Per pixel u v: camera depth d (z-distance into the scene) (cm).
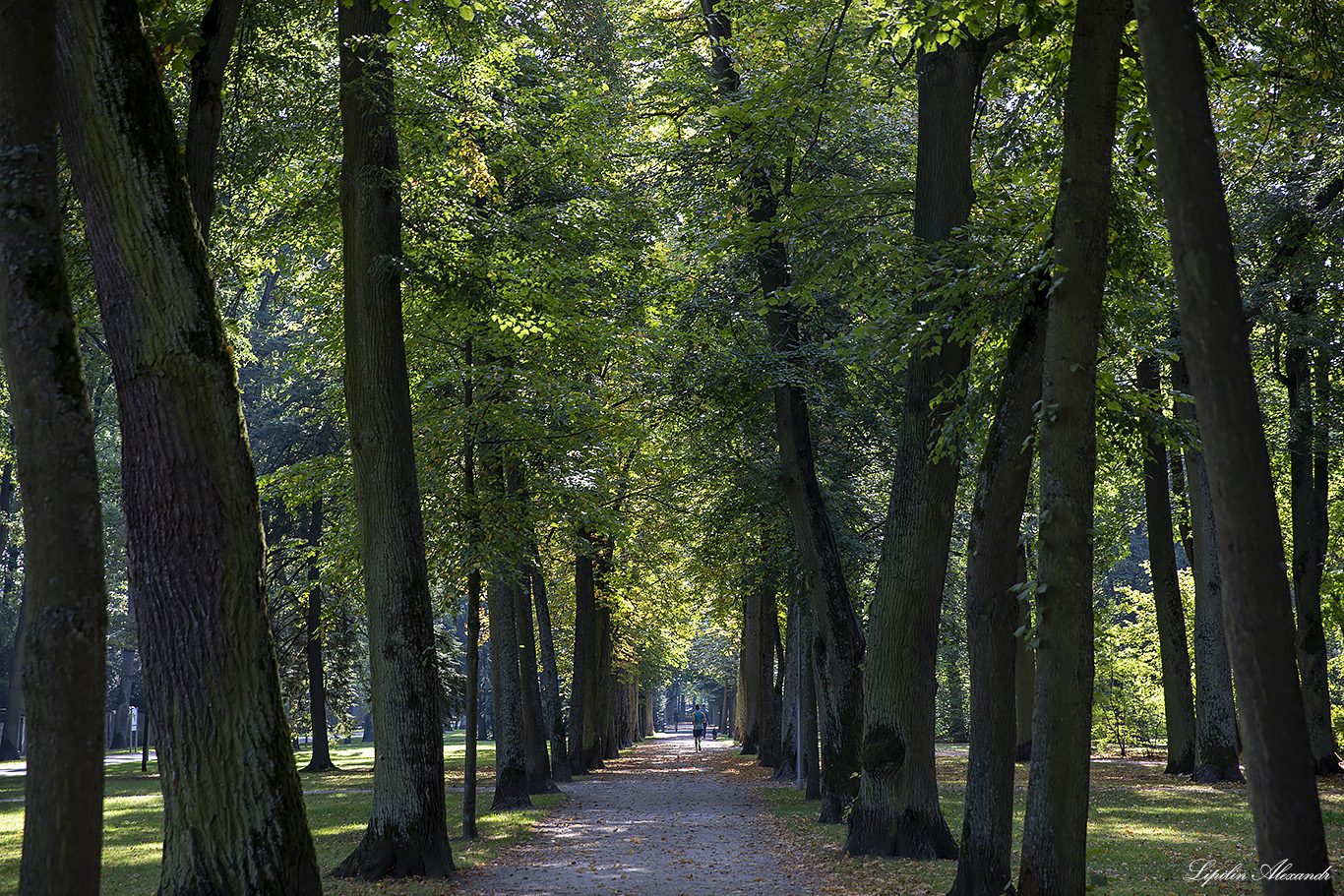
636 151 1758
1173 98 466
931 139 1221
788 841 1421
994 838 852
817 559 1616
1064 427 693
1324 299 2069
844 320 1891
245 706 707
